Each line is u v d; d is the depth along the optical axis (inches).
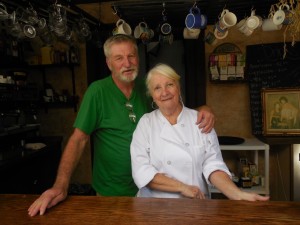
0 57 98.7
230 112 108.7
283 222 25.6
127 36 55.0
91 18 86.4
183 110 51.3
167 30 78.7
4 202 32.7
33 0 65.4
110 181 57.6
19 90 100.7
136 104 58.3
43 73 118.6
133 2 69.6
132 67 54.4
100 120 55.8
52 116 120.5
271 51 102.2
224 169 45.2
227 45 104.8
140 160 48.2
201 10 77.2
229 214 27.6
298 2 69.2
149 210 29.2
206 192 49.7
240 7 76.3
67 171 44.9
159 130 49.5
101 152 57.5
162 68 48.7
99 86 55.7
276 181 108.0
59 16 67.7
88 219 27.6
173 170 47.5
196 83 109.0
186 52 108.6
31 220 27.9
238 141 96.9
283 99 99.0
